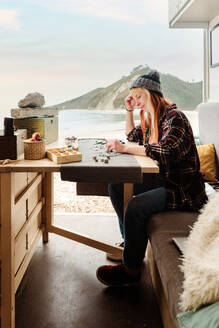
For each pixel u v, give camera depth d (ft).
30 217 5.89
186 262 3.31
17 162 4.39
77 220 9.27
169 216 4.94
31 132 6.18
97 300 5.38
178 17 9.83
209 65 10.44
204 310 2.66
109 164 4.34
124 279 5.51
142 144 6.63
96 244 6.58
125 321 4.85
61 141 7.09
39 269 6.36
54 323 4.78
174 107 5.51
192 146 5.32
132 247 5.16
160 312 4.95
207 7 8.86
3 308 4.44
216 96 10.01
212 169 8.10
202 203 5.25
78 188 7.41
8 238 4.34
